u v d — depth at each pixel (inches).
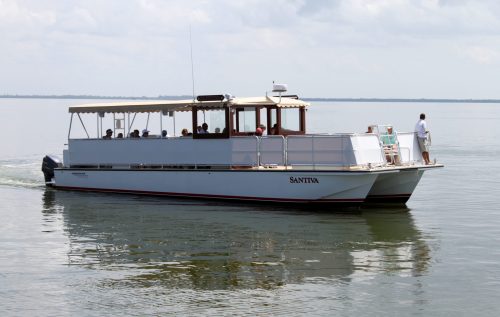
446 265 771.4
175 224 1012.5
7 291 693.9
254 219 1040.2
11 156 2199.8
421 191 1368.1
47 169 1425.9
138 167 1272.1
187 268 769.6
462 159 2119.8
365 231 956.6
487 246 860.0
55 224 1026.1
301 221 1023.6
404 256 814.5
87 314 628.4
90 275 746.2
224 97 1163.3
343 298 662.5
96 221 1043.9
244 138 1152.8
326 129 3577.8
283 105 1213.1
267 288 694.5
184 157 1214.3
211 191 1185.4
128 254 836.0
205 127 1188.5
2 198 1273.4
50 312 634.8
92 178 1325.0
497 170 1779.0
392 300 656.4
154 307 642.2
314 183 1092.5
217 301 655.8
